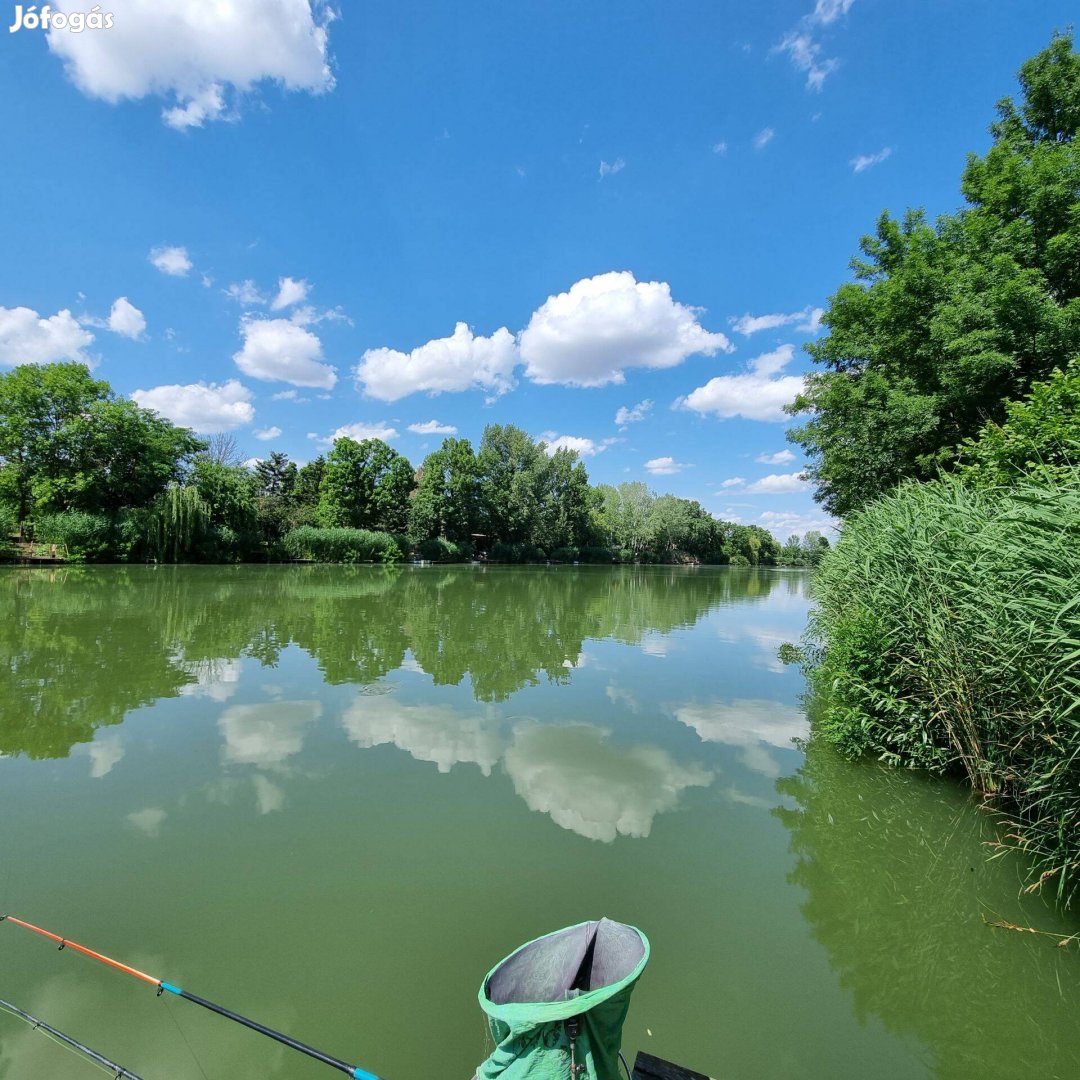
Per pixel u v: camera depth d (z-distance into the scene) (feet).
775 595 94.68
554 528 200.23
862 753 20.54
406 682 28.76
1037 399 25.53
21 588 60.03
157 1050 8.17
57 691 25.59
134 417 112.57
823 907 12.17
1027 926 11.62
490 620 50.78
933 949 10.92
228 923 11.13
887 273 51.37
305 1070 7.89
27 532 102.83
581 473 210.59
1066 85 43.96
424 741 21.08
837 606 29.76
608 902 12.16
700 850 14.28
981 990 9.91
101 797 16.30
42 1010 8.84
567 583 102.17
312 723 22.56
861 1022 9.17
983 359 34.68
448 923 11.28
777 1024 9.12
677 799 17.04
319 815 15.52
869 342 47.03
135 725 21.90
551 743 21.29
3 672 28.35
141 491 114.11
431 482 170.71
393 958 10.26
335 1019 8.86
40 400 104.27
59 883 12.34
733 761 20.03
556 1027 5.93
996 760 16.80
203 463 125.18
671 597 82.33
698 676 32.32
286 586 72.02
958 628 17.65
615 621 53.93
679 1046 8.64
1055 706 12.94
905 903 12.30
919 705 19.99
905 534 20.30
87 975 9.63
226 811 15.64
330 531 136.46
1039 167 39.70
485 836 14.69
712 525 300.20
